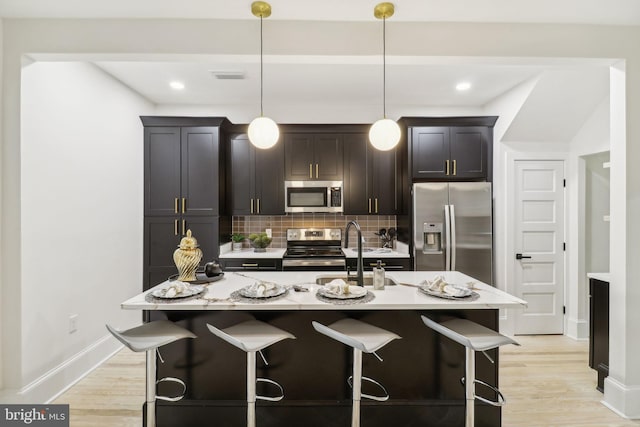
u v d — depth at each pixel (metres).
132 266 3.43
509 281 3.58
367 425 2.03
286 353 2.05
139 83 3.29
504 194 3.59
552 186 3.61
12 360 2.12
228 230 4.02
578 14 2.13
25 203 2.17
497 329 2.05
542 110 3.29
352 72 3.07
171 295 1.87
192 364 2.04
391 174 3.91
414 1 2.00
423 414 2.04
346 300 1.87
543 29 2.23
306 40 2.21
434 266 3.52
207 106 3.96
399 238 4.02
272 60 2.29
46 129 2.34
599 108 3.22
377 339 1.72
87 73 2.77
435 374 2.06
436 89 3.47
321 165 3.91
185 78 3.19
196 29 2.19
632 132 2.21
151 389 1.77
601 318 2.51
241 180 3.89
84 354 2.68
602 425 2.10
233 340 1.64
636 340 2.19
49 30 2.14
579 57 2.23
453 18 2.18
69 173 2.56
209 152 3.63
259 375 2.05
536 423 2.11
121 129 3.25
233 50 2.20
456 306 1.82
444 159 3.65
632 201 2.20
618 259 2.24
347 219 4.23
